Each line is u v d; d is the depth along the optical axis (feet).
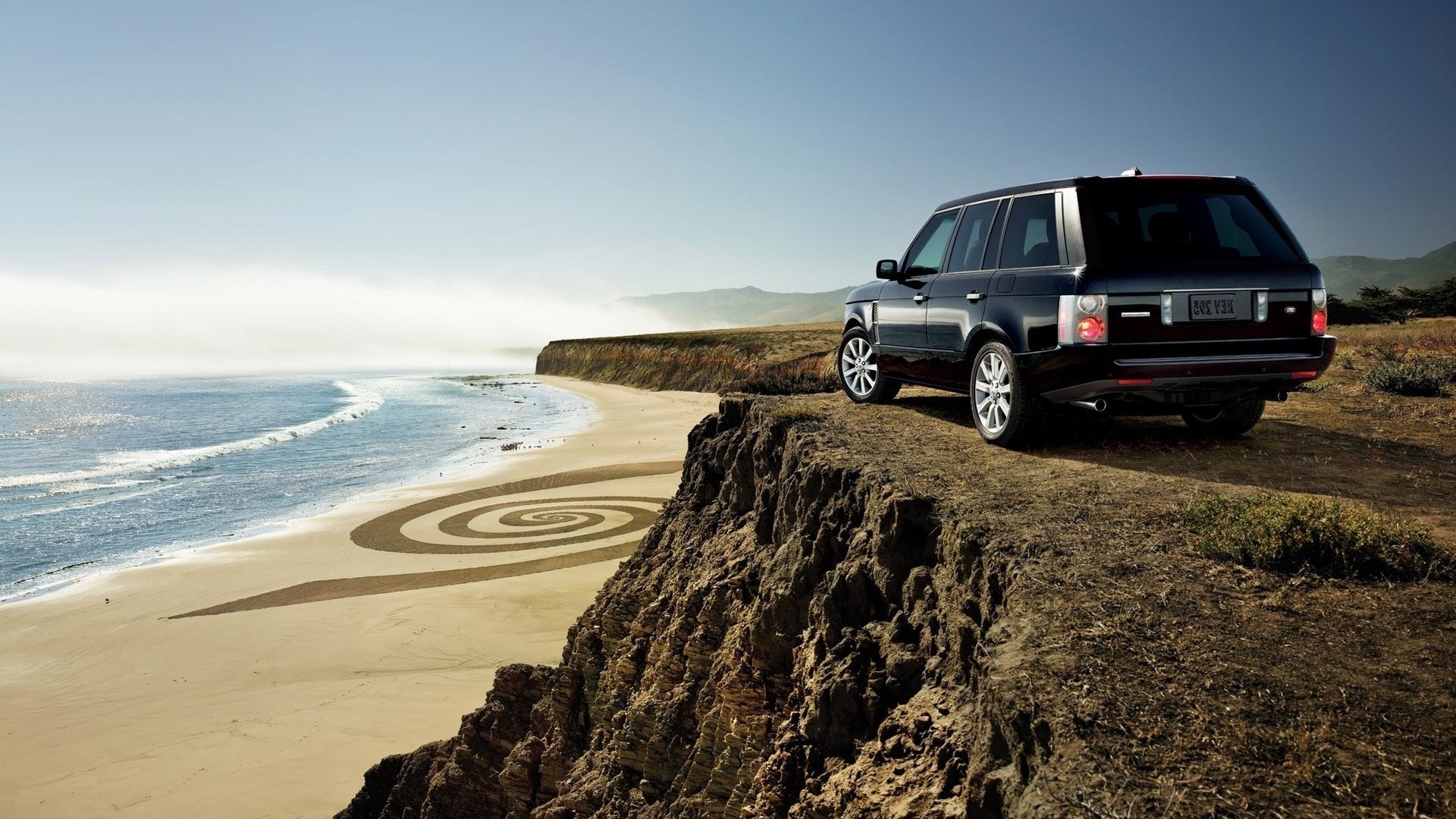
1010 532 16.83
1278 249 24.04
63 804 54.44
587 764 33.04
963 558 16.75
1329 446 25.99
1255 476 21.89
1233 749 9.83
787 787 17.72
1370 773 9.32
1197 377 22.72
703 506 40.01
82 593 98.63
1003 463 23.41
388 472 180.04
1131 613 13.28
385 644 79.82
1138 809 8.91
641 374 406.21
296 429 270.87
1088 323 22.63
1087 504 18.89
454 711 65.00
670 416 266.16
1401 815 8.62
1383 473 22.25
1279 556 15.05
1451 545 15.97
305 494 156.25
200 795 54.75
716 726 23.35
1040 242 25.03
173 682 74.13
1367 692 10.87
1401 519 17.80
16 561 113.60
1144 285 22.63
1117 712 10.62
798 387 50.98
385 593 93.76
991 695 11.86
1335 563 14.90
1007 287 25.50
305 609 89.97
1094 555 15.67
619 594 39.73
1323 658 11.82
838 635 19.56
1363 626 12.78
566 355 593.42
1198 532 16.90
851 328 36.81
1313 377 23.88
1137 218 23.67
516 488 151.02
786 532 26.50
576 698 38.14
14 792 55.77
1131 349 22.62
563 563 101.45
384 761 46.75
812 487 24.66
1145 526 17.30
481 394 455.22
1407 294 162.30
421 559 106.42
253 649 80.23
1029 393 24.80
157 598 96.07
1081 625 12.94
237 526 130.93
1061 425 29.27
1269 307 23.34
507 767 37.91
